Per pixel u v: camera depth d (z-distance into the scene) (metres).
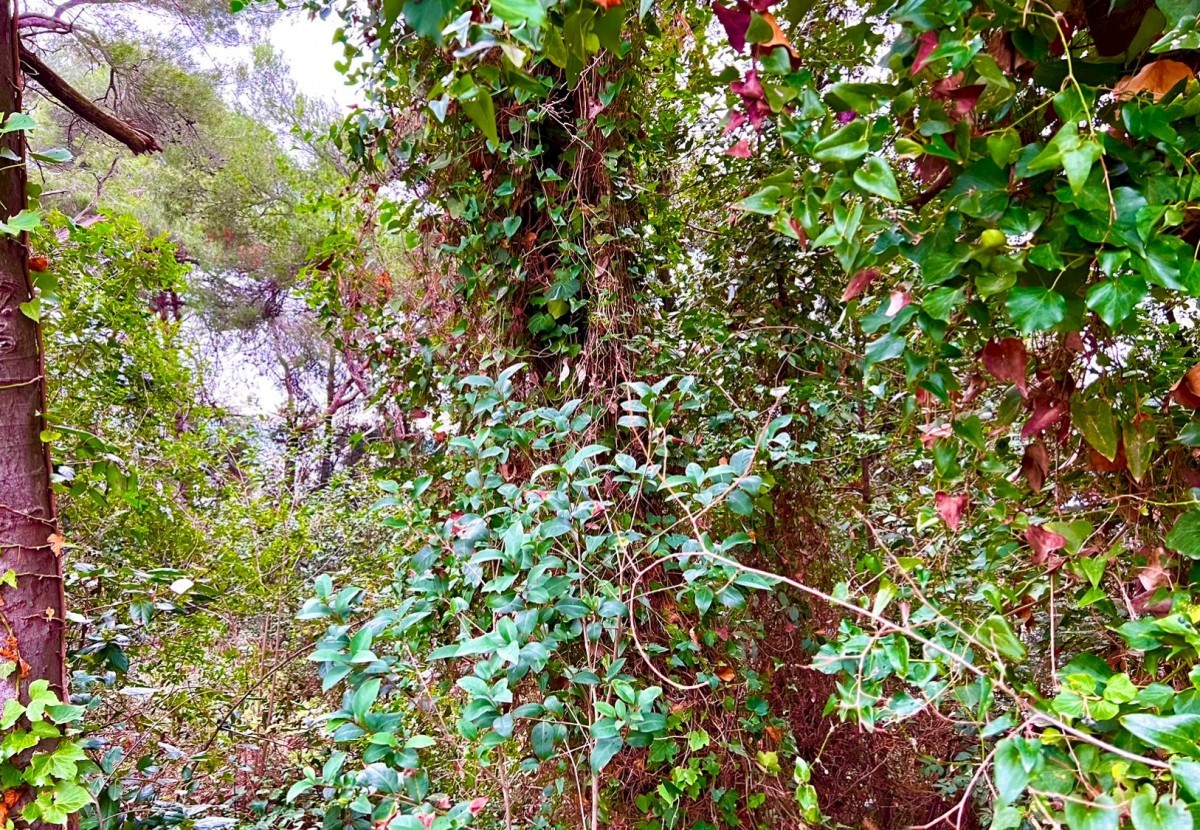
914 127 0.71
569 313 1.69
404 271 2.19
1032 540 0.79
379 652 1.33
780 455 1.13
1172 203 0.56
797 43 1.33
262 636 2.71
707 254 2.25
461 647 0.89
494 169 1.65
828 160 0.64
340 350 2.28
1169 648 0.60
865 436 1.88
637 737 1.04
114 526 2.02
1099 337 0.79
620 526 1.26
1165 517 0.78
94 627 1.48
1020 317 0.62
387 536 3.12
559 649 1.23
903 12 0.60
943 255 0.67
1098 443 0.75
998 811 0.54
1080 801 0.48
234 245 6.03
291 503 3.55
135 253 2.37
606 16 0.65
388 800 0.79
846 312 0.95
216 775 1.97
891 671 0.73
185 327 5.59
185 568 2.36
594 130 1.62
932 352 0.78
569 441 1.42
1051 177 0.62
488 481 1.30
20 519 0.99
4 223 0.98
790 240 1.95
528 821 1.37
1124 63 0.62
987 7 0.63
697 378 1.77
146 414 2.45
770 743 1.43
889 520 1.92
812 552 1.93
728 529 1.68
